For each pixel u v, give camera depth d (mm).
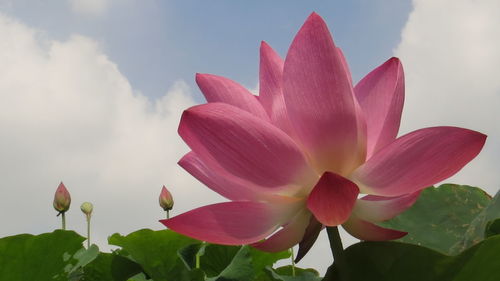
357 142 624
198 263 1021
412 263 606
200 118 600
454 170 601
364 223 639
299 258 637
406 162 603
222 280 926
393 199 643
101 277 1064
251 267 936
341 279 626
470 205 807
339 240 636
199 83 673
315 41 607
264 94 670
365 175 620
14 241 823
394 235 630
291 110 623
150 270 1026
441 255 598
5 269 836
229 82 670
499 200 709
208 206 630
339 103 611
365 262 617
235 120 603
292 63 618
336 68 606
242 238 636
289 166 614
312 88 612
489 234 670
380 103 660
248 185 623
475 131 585
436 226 800
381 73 667
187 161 680
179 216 625
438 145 593
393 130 650
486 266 591
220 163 613
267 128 606
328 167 628
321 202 603
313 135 621
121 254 1101
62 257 861
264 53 672
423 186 610
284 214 643
